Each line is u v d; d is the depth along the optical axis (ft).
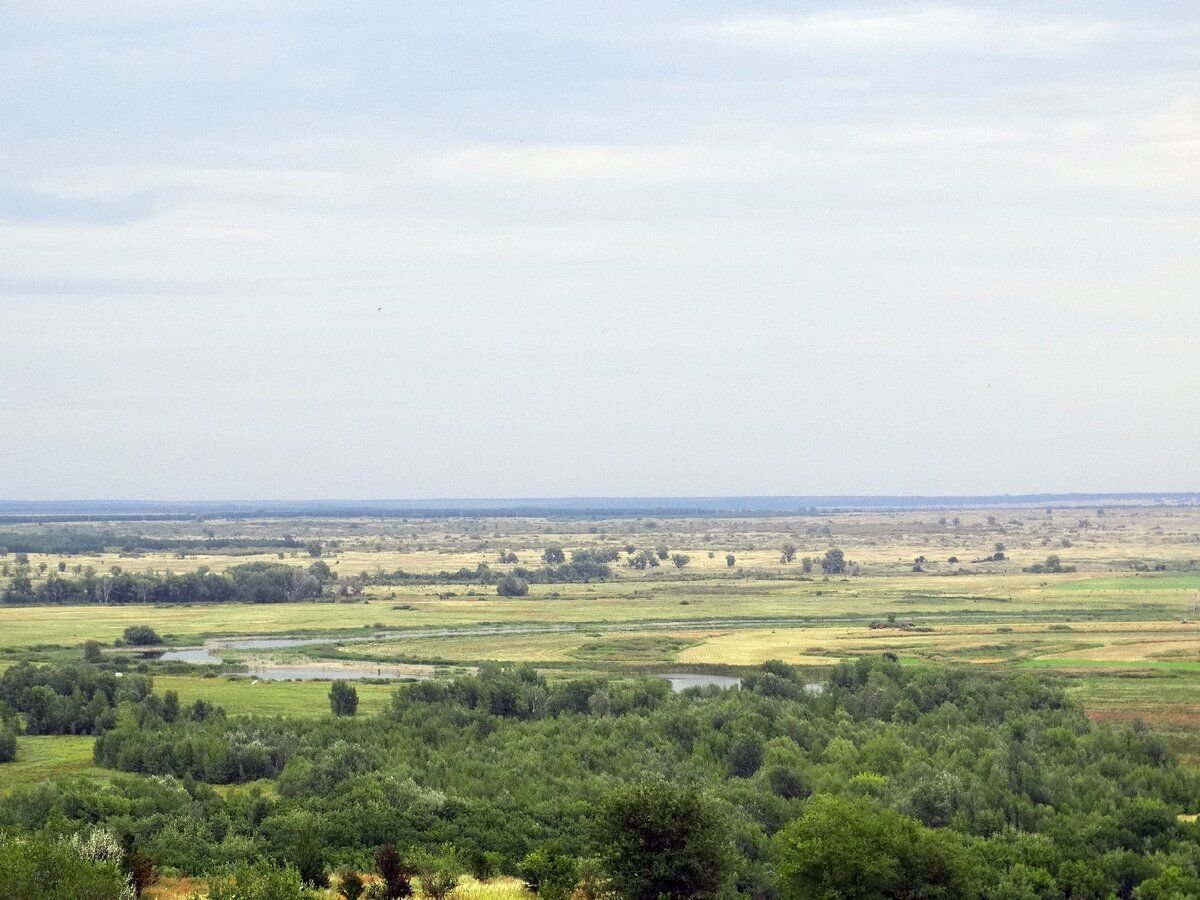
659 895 294.46
